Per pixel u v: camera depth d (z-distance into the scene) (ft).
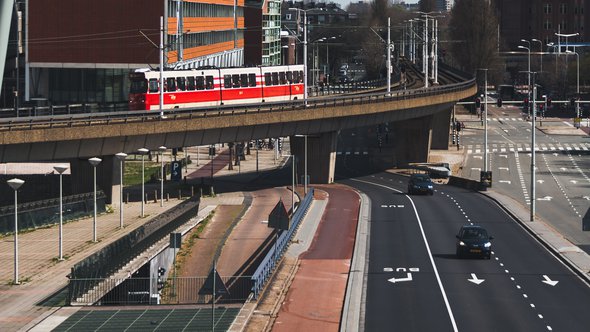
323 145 655.76
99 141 489.26
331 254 391.86
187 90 594.24
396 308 293.84
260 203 559.79
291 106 607.37
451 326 270.87
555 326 270.05
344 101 632.79
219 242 429.79
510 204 549.54
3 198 567.18
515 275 344.90
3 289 310.24
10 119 437.58
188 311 287.28
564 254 383.45
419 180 605.73
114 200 514.68
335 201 565.53
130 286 326.44
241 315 281.95
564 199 591.37
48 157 463.42
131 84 580.71
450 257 382.01
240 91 631.97
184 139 537.24
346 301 302.45
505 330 265.95
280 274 347.77
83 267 298.76
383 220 486.38
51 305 290.76
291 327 273.33
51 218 444.55
